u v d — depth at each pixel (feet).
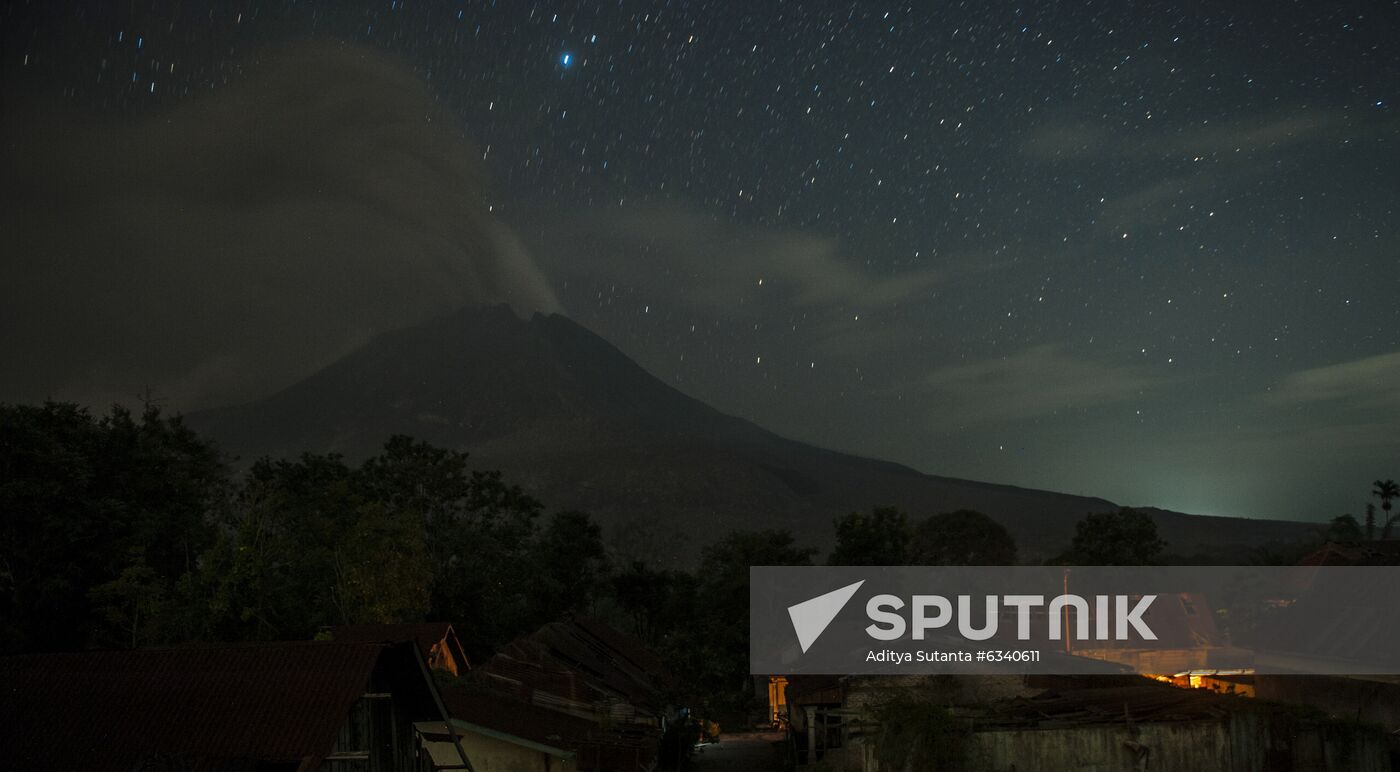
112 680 63.57
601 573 301.84
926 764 94.02
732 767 147.13
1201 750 94.84
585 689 135.74
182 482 187.42
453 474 250.78
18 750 59.06
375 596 178.40
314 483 228.43
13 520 156.76
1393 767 106.22
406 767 72.84
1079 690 110.63
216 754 58.70
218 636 153.58
